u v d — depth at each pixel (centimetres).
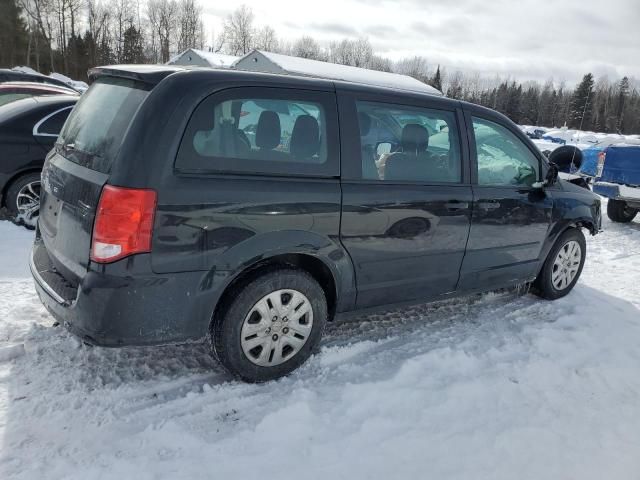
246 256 284
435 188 363
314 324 325
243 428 272
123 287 256
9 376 299
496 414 304
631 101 8881
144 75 280
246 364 303
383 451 265
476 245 397
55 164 312
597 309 476
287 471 246
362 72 2822
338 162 317
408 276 364
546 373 353
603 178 930
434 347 376
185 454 250
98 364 318
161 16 7462
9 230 560
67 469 235
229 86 282
